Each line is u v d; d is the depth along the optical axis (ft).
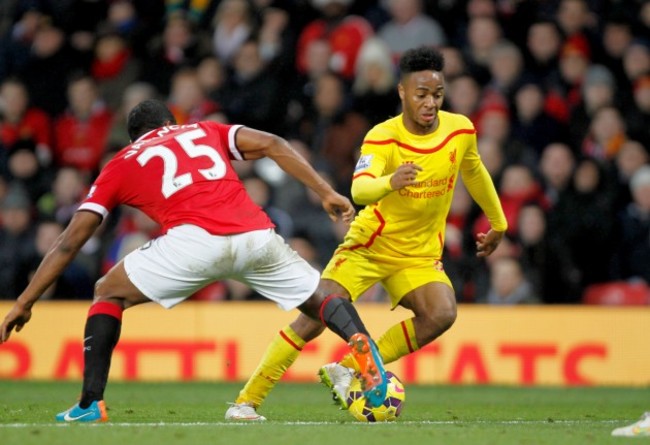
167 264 73.82
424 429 73.00
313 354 138.92
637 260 150.92
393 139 83.46
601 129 159.33
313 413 94.07
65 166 173.06
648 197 151.53
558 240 148.77
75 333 142.82
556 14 173.68
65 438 65.72
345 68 170.50
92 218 74.54
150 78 176.55
